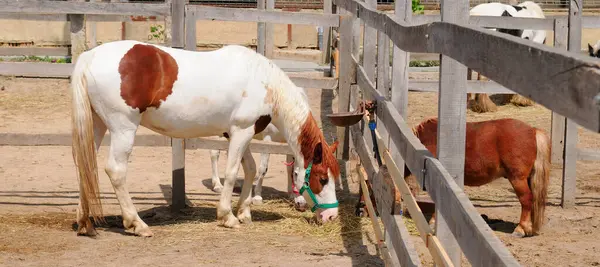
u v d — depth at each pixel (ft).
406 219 21.12
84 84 18.11
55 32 51.16
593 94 4.17
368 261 16.98
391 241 14.15
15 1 22.02
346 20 23.86
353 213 22.06
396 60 18.76
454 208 7.87
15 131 33.63
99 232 19.57
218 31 53.62
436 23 9.08
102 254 17.34
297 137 19.90
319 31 51.11
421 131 21.29
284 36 54.29
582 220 22.59
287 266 16.53
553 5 55.16
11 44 50.93
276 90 20.07
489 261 6.42
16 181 26.05
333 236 19.63
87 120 18.11
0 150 31.22
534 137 19.95
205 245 18.49
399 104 18.89
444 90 8.89
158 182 26.78
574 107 4.43
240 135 20.02
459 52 7.77
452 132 8.95
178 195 22.79
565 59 4.57
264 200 24.22
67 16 39.81
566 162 23.94
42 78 42.88
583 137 34.76
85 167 18.10
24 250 17.31
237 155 20.12
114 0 49.37
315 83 24.43
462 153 8.98
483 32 6.78
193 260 16.98
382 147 16.49
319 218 20.15
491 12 40.63
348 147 26.07
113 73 18.12
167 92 18.71
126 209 19.17
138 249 17.95
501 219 22.57
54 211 22.06
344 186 26.22
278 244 18.69
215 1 53.16
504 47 5.95
